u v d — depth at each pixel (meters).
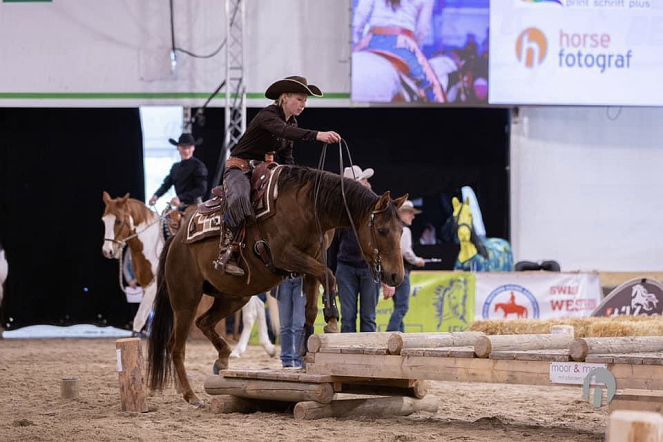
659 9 16.88
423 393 7.52
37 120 18.70
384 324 15.06
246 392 7.46
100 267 18.94
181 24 17.58
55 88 17.52
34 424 6.81
